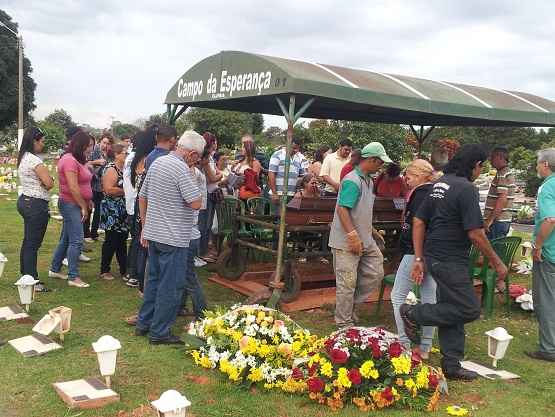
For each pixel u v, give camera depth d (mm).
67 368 4086
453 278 4086
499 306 6594
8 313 5168
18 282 5191
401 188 6895
